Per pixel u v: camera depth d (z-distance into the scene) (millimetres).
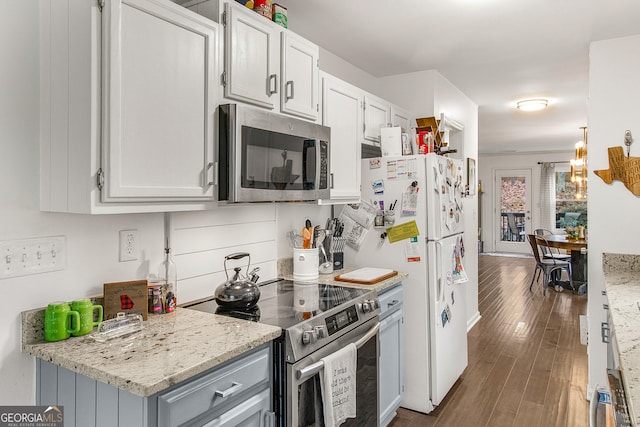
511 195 10188
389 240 2807
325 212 3057
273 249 2533
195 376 1234
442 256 2732
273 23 1914
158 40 1411
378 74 3703
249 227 2352
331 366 1727
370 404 2127
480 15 2518
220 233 2164
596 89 2893
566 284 6258
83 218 1564
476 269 4781
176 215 1925
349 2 2350
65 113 1341
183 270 1968
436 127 3402
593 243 2887
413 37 2854
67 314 1432
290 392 1549
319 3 2363
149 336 1461
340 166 2527
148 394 1076
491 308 5242
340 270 2805
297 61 2076
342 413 1787
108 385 1195
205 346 1361
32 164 1415
